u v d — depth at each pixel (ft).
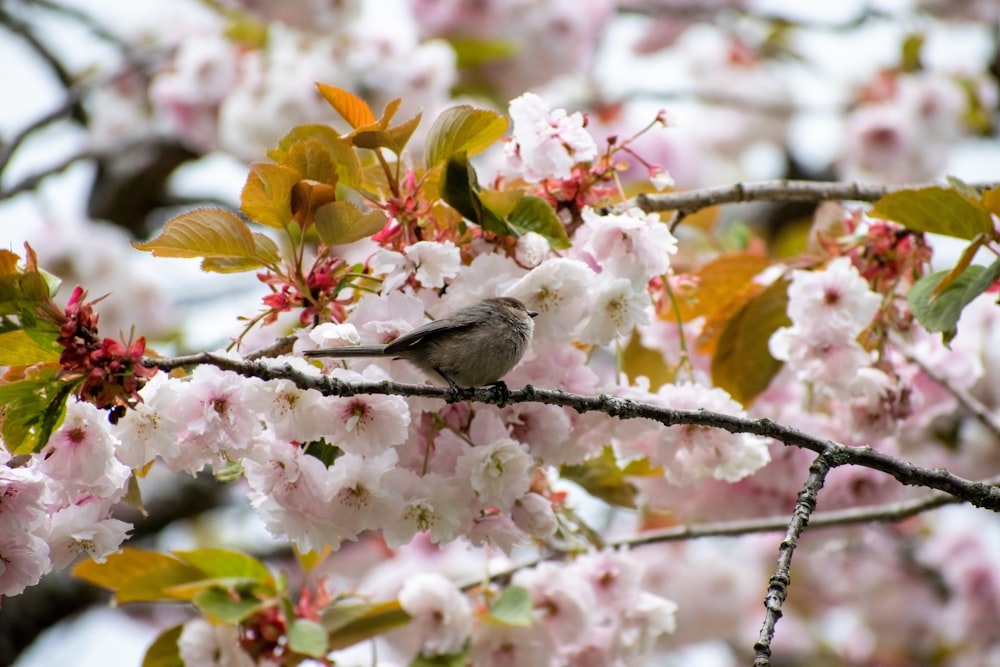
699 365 37.83
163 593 31.81
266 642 30.73
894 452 35.94
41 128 57.93
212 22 62.85
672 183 29.43
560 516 32.30
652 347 38.01
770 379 34.40
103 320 55.31
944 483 25.70
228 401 24.36
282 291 26.76
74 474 24.29
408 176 28.09
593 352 31.96
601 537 34.83
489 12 57.36
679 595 53.72
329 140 27.96
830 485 36.45
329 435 24.70
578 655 32.94
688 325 36.73
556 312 27.50
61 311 23.68
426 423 27.86
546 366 28.48
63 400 23.48
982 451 48.88
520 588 31.53
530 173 28.89
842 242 34.88
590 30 60.29
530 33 57.57
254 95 52.19
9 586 24.23
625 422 28.76
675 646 55.11
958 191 29.04
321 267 26.76
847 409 34.06
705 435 29.60
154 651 32.32
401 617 31.50
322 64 50.98
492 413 27.20
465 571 50.96
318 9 52.80
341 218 26.20
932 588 62.69
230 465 28.25
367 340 25.77
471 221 27.53
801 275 31.48
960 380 37.42
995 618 58.49
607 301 27.20
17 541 24.27
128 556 31.83
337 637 31.40
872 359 33.86
